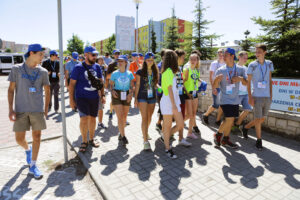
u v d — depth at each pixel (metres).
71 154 3.76
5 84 16.45
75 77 3.54
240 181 2.82
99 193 2.66
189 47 21.23
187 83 4.23
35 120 2.91
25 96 2.83
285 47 11.76
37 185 2.80
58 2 2.93
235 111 3.70
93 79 3.63
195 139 4.41
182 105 4.13
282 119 4.53
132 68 6.95
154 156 3.58
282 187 2.69
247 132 4.82
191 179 2.87
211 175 2.97
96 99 3.76
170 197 2.48
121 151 3.79
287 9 11.98
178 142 4.23
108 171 3.07
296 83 4.29
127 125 5.37
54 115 6.46
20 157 3.60
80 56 10.12
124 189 2.63
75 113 6.76
